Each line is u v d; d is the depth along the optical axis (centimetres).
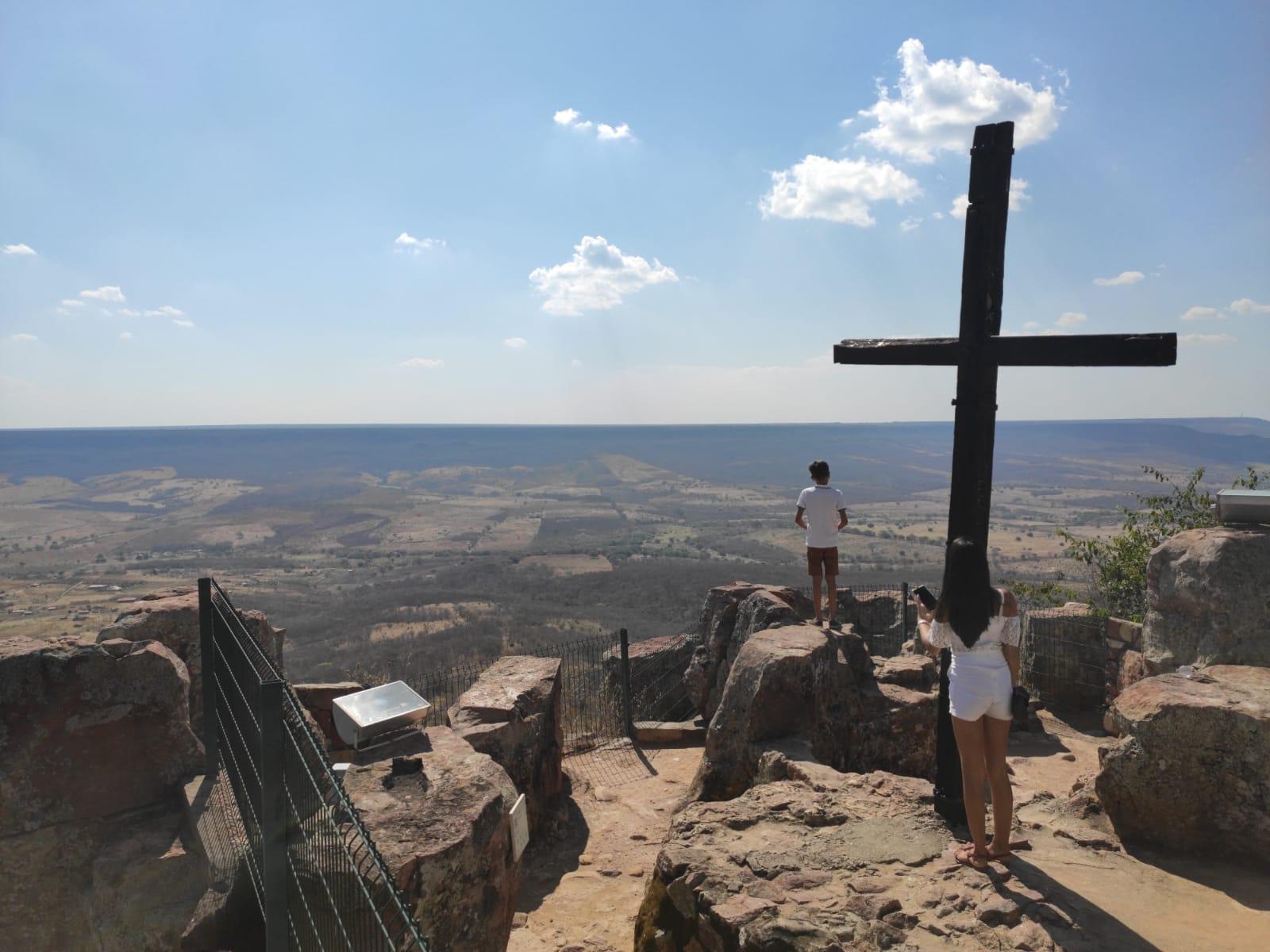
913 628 1345
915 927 341
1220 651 652
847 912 350
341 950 263
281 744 315
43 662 497
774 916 348
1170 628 703
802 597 1113
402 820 403
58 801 490
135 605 648
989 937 331
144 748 521
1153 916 364
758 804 467
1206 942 343
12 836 475
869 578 7700
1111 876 404
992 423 406
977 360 405
